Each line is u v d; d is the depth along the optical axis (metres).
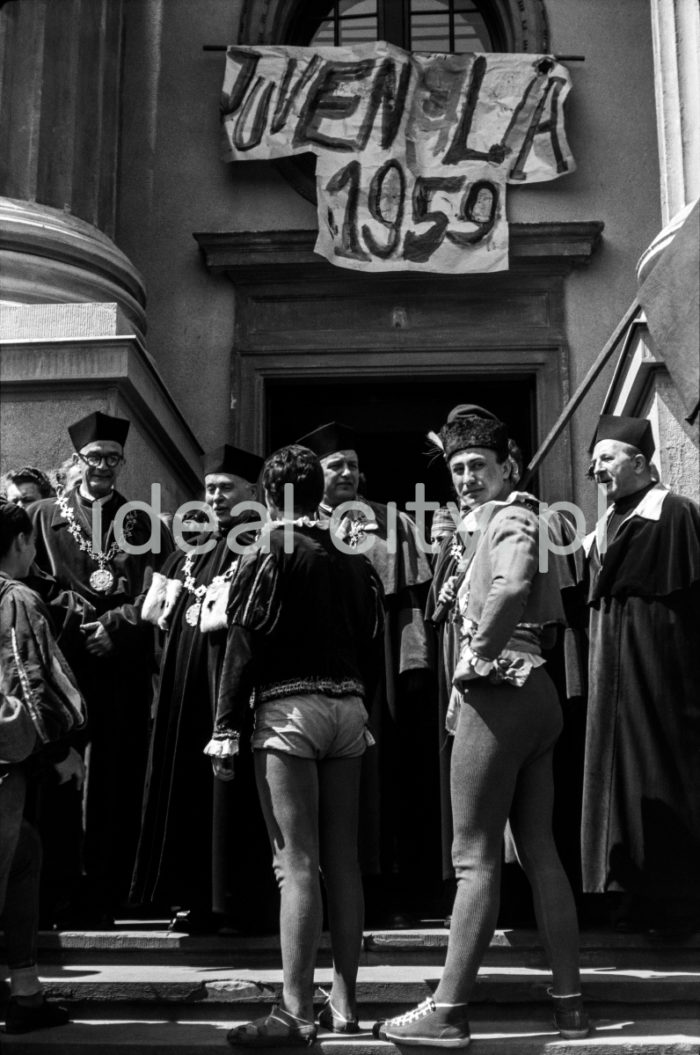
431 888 6.20
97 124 9.73
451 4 11.54
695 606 5.65
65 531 6.64
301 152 10.66
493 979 4.79
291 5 11.42
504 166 10.58
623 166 10.82
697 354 4.38
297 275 10.71
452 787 4.59
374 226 10.46
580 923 5.80
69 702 4.70
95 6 9.98
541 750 4.66
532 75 10.71
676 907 5.36
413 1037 4.39
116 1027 4.75
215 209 10.95
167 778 5.71
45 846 5.89
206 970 5.22
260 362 10.65
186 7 11.38
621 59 11.05
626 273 10.62
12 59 9.25
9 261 8.64
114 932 5.59
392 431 10.94
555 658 5.95
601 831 5.45
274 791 4.55
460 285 10.62
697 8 8.90
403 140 10.60
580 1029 4.49
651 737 5.47
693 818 5.39
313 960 4.46
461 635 4.95
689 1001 4.79
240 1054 4.40
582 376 10.46
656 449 7.36
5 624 4.70
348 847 4.70
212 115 11.14
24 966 4.75
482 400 10.91
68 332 8.32
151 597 6.00
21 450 7.99
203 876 5.57
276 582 4.64
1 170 9.04
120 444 6.80
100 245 9.14
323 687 4.62
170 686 5.82
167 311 10.77
